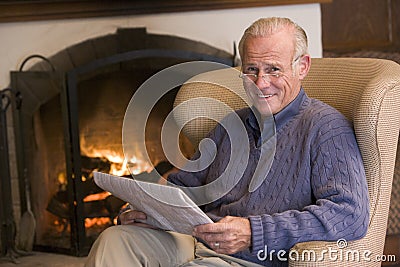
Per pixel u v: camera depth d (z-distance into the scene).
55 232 3.81
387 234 3.68
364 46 4.16
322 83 2.49
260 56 2.22
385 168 2.17
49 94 3.72
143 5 3.80
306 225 2.00
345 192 2.02
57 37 3.85
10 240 3.77
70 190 3.67
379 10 4.16
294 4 3.79
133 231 2.22
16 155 3.79
